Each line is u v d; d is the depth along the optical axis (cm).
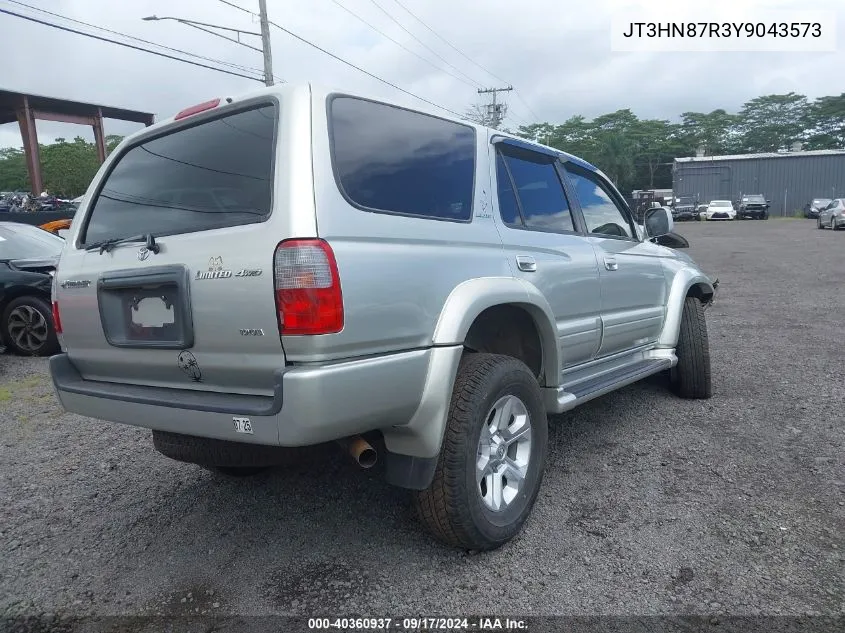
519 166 375
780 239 2552
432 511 281
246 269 244
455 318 280
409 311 266
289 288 235
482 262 309
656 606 261
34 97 3095
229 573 293
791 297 1088
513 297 313
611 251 439
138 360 290
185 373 275
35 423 512
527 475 321
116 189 321
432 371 273
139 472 412
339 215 248
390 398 257
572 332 380
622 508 343
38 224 1561
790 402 516
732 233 3042
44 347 746
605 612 258
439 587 277
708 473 384
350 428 246
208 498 371
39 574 298
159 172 303
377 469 400
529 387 319
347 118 271
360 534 323
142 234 295
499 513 302
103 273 297
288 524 336
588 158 7844
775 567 285
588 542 310
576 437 450
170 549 316
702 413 495
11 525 345
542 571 287
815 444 424
